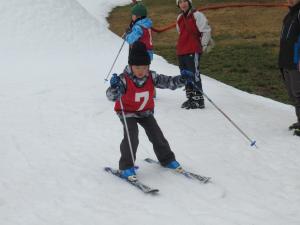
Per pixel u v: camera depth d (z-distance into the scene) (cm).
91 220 560
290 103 1341
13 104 1115
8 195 627
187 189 639
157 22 3100
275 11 3156
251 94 1342
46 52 1797
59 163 744
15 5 1947
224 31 2703
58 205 598
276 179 689
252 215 573
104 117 1012
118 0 3994
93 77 1430
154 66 1614
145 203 601
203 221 555
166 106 1099
